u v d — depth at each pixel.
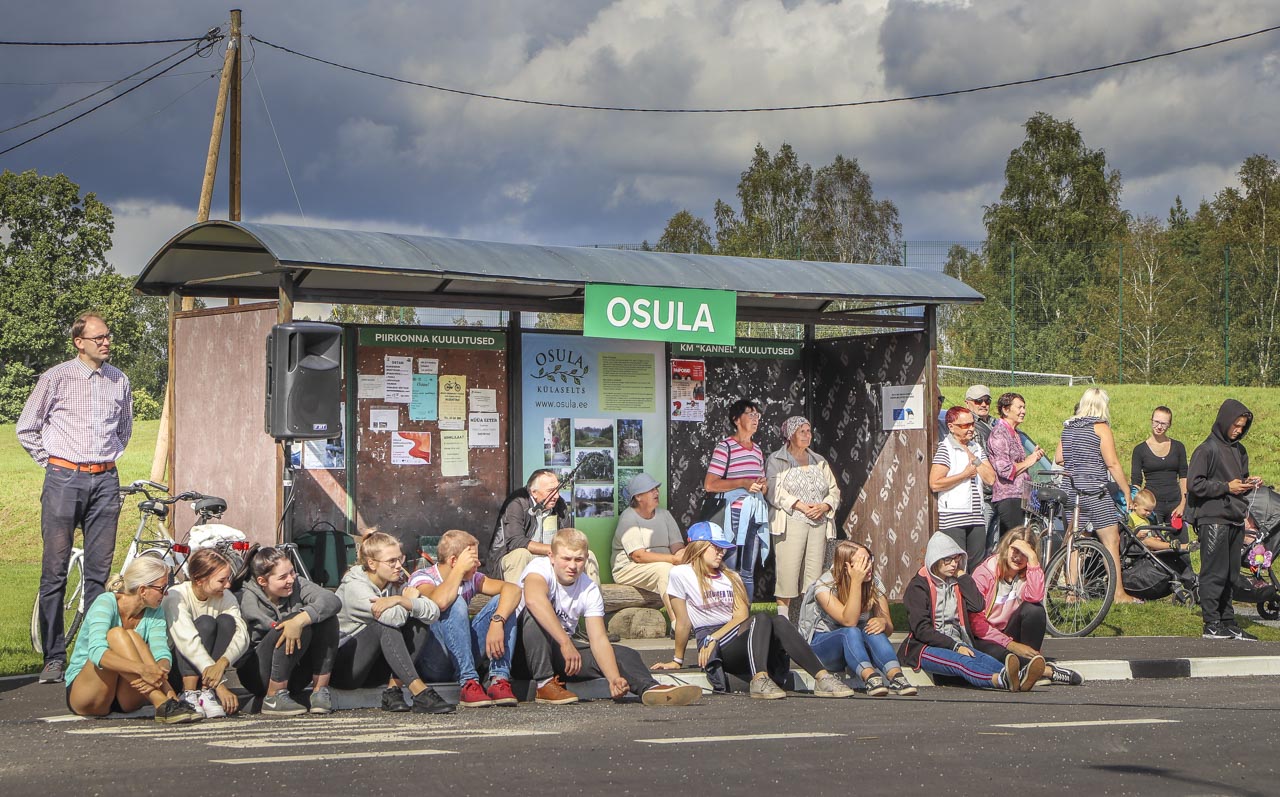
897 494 13.17
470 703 8.21
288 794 4.62
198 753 5.68
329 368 9.51
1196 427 30.66
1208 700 8.26
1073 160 68.81
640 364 13.03
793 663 10.22
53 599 9.00
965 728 6.68
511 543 10.69
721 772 5.18
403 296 11.60
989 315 36.69
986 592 9.39
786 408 13.80
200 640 7.67
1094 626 11.75
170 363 11.11
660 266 11.63
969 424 11.99
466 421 12.19
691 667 9.56
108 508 9.22
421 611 8.14
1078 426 13.05
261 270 10.55
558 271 10.92
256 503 10.05
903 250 32.47
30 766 5.37
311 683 8.12
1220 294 38.50
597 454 12.77
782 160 69.69
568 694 8.52
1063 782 5.04
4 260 60.25
